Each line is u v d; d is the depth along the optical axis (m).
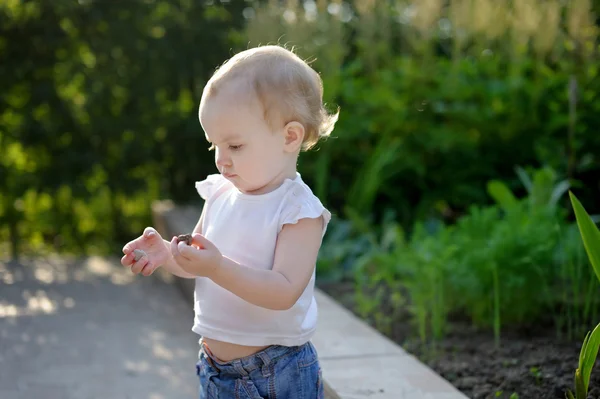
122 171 6.16
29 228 6.54
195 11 6.15
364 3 5.52
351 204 5.17
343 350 2.65
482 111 5.18
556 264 3.05
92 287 5.07
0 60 5.79
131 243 1.59
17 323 4.14
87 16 5.86
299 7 5.59
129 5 5.93
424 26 5.33
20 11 5.75
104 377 3.28
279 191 1.56
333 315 3.17
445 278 3.09
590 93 4.90
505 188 3.89
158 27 6.20
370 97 5.27
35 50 5.85
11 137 5.89
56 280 5.27
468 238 3.23
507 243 2.97
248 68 1.50
